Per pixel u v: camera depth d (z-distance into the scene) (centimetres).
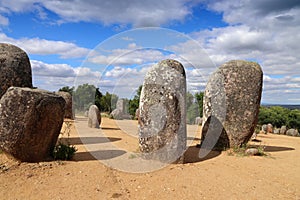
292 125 2209
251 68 753
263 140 1059
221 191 439
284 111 2361
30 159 520
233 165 589
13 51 652
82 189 429
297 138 1294
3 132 493
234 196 421
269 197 421
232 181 484
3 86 613
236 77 750
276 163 626
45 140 523
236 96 741
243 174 527
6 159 521
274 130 1745
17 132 489
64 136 878
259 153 702
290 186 473
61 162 539
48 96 510
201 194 426
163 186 456
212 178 497
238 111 738
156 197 413
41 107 495
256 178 506
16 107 492
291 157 705
